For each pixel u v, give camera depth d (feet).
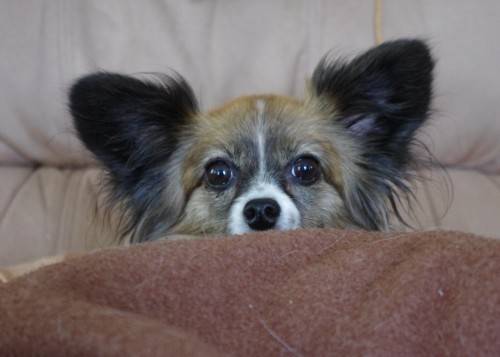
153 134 2.04
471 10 2.20
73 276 1.45
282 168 1.97
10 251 2.22
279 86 2.25
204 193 1.99
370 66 1.98
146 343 1.29
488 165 2.39
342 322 1.43
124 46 2.23
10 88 2.24
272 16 2.24
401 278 1.45
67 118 2.22
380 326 1.42
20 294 1.41
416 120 1.98
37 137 2.30
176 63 2.24
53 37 2.22
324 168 1.99
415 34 2.20
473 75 2.22
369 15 2.22
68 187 2.34
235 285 1.47
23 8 2.22
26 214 2.27
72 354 1.31
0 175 2.34
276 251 1.51
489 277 1.43
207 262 1.48
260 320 1.44
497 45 2.21
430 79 1.94
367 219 2.05
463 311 1.42
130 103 1.97
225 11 2.24
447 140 2.30
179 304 1.46
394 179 2.04
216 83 2.25
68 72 2.23
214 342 1.44
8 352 1.37
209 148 1.99
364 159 2.05
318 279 1.47
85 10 2.22
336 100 2.04
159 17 2.24
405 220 2.21
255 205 1.88
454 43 2.21
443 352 1.41
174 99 2.02
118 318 1.37
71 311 1.37
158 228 2.06
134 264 1.47
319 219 1.97
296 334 1.43
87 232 2.22
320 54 2.22
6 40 2.22
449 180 2.31
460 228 2.28
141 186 2.06
